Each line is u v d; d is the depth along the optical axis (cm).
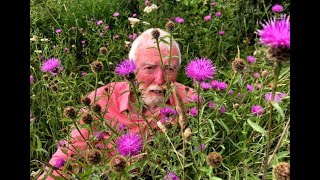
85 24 419
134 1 449
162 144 158
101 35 362
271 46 91
